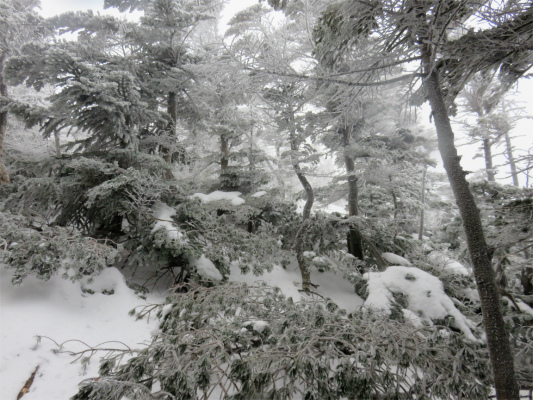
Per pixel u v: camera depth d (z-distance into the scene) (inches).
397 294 206.7
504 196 220.8
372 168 311.0
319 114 247.9
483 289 120.6
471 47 114.2
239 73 151.6
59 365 128.0
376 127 349.1
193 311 166.4
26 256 163.5
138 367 108.4
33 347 131.3
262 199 314.8
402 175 355.6
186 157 387.9
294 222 323.9
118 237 257.3
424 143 430.3
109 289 194.1
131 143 275.1
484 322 120.6
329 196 369.1
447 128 130.8
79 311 167.2
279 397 102.2
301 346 116.8
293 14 201.0
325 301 174.9
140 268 254.1
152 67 367.6
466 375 114.4
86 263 174.1
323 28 131.8
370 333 130.5
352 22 116.7
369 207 413.4
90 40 335.3
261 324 142.9
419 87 147.3
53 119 266.8
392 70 145.6
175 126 378.6
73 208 258.8
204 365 106.0
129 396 97.0
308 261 277.9
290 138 283.4
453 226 298.0
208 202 306.2
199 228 262.4
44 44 261.4
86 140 288.7
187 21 351.6
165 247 214.2
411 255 322.0
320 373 102.2
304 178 296.5
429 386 114.0
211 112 399.9
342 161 378.9
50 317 152.6
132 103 266.5
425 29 116.6
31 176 319.9
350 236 319.3
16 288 163.2
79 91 233.9
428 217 484.7
